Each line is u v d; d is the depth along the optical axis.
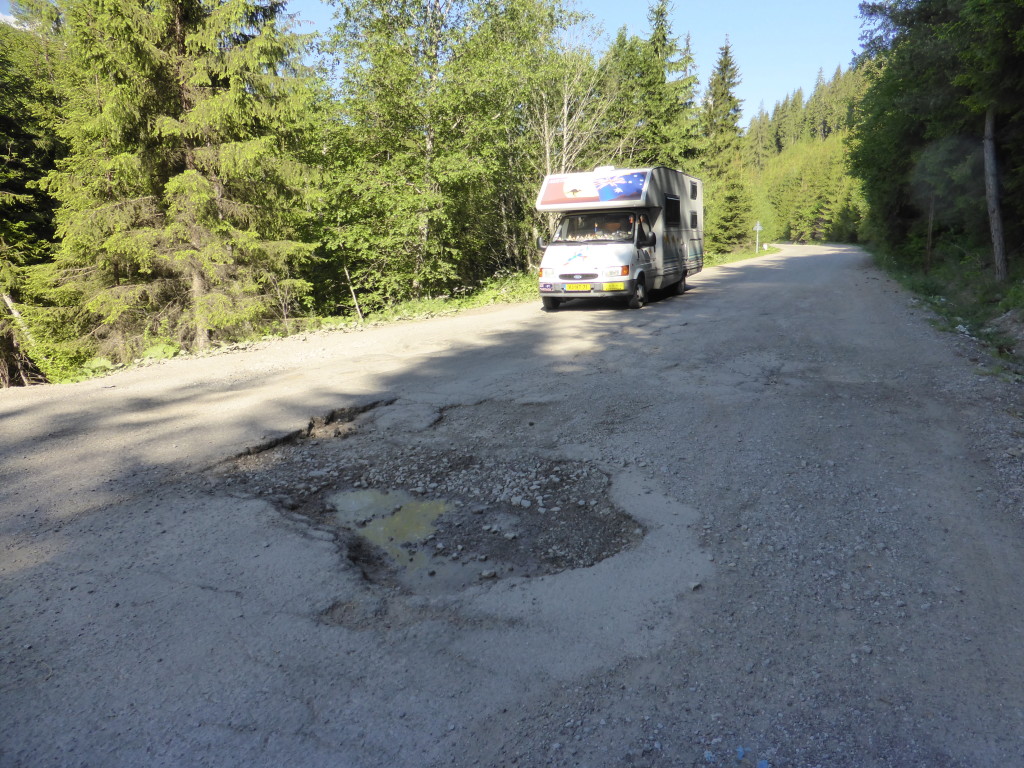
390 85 16.67
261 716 2.35
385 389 7.23
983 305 11.34
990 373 6.80
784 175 95.62
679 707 2.39
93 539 3.78
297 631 2.87
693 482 4.41
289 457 5.22
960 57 11.73
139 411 6.70
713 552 3.50
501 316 13.63
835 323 10.61
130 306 15.73
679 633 2.83
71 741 2.23
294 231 17.31
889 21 15.77
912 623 2.85
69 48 15.39
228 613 3.01
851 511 3.91
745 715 2.35
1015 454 4.64
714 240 51.25
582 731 2.28
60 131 15.55
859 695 2.43
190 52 14.38
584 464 4.82
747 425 5.54
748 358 8.12
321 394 7.05
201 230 14.52
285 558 3.53
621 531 3.81
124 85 13.55
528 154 23.09
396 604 3.10
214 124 14.12
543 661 2.66
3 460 5.22
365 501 4.38
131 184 14.90
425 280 18.92
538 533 3.84
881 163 21.33
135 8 13.26
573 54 22.42
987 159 12.62
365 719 2.34
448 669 2.62
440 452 5.21
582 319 12.35
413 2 17.12
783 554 3.46
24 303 17.33
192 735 2.26
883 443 5.00
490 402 6.57
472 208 20.06
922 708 2.36
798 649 2.70
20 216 18.41
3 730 2.28
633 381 7.19
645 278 13.79
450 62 17.17
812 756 2.16
